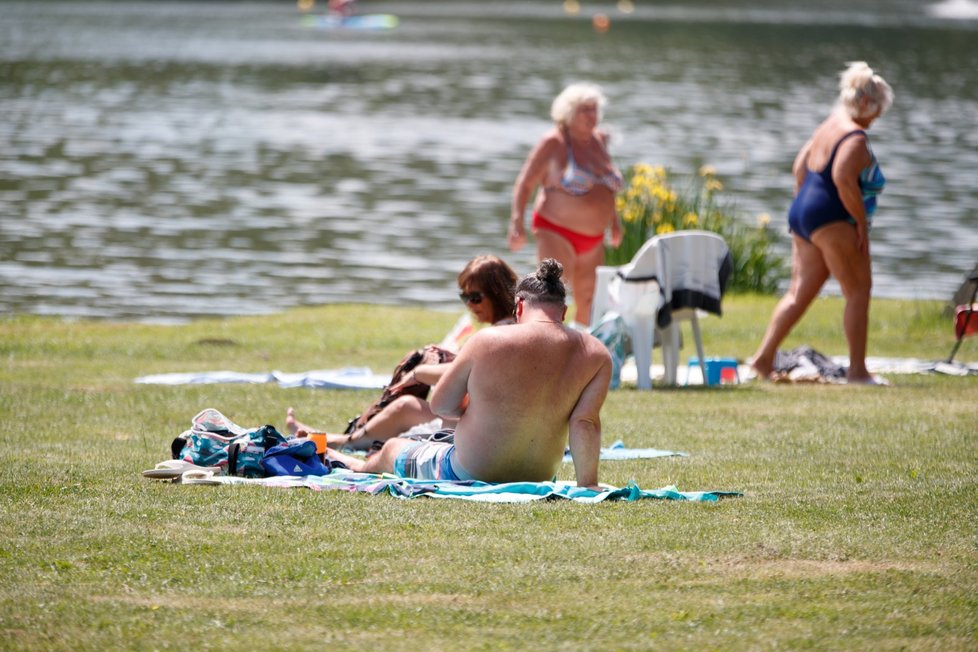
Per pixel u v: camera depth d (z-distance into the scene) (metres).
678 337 35.72
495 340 21.47
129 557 17.36
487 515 19.61
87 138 113.38
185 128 123.25
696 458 25.14
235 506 20.09
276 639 14.54
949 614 15.32
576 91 38.94
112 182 90.69
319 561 17.23
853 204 35.41
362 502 20.47
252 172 98.00
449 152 111.25
